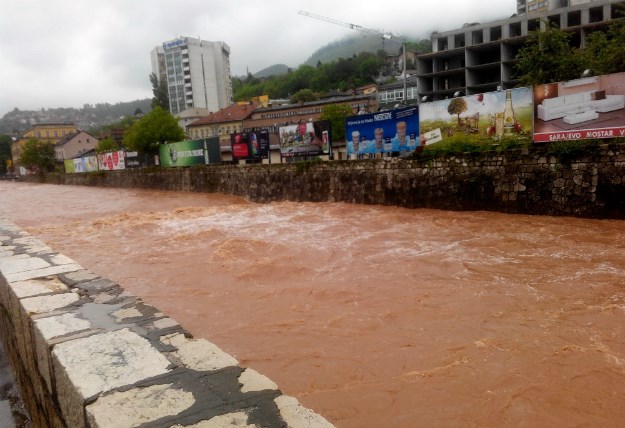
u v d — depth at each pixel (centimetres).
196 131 7406
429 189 1955
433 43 6019
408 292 926
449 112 1878
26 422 472
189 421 232
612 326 719
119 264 1294
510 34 5556
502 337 704
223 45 13138
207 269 1176
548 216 1609
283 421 231
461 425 507
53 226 2152
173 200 3186
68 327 367
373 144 2234
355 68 10969
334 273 1082
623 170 1441
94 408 245
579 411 521
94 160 5650
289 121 6719
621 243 1208
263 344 728
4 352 633
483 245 1271
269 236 1557
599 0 5084
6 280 531
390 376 613
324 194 2430
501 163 1730
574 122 1545
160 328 361
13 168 12275
